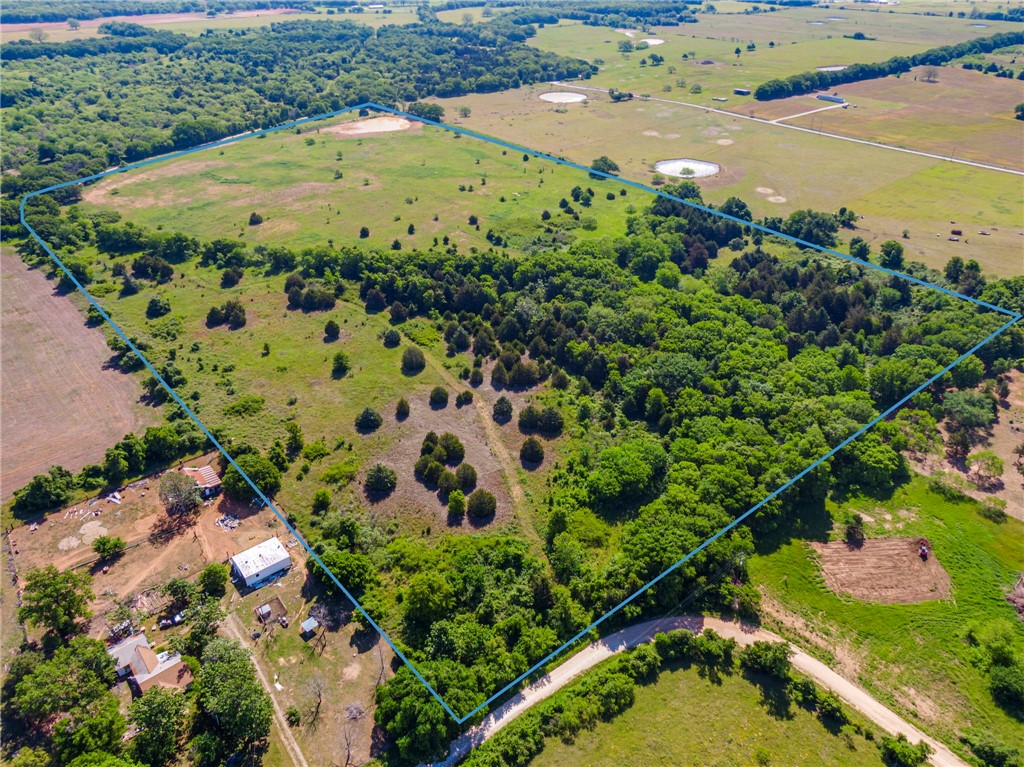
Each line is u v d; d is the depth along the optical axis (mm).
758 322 163875
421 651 90562
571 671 91125
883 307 172000
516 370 149250
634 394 139750
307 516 114438
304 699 85812
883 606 103250
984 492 123125
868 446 125312
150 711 78438
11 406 138375
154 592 99438
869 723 86875
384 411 140125
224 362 154500
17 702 82125
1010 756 82250
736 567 105562
